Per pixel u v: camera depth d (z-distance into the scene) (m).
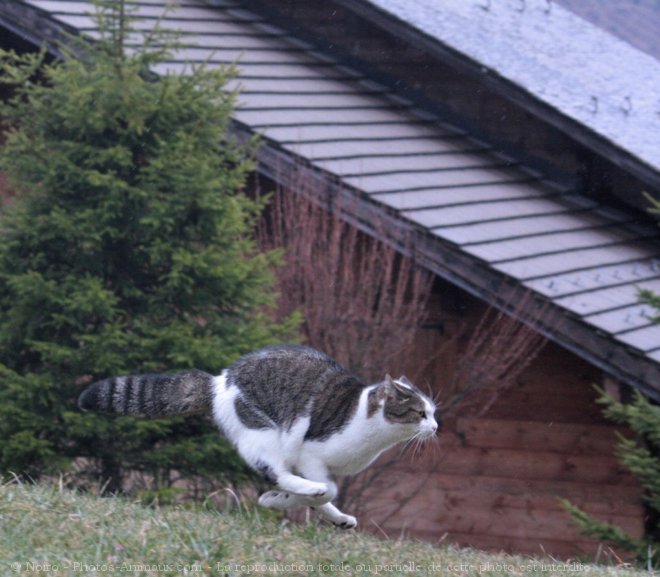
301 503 14.33
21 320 19.56
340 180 24.44
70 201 20.08
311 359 14.15
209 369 19.66
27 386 19.02
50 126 20.30
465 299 26.53
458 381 26.31
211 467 19.59
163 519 13.73
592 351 22.95
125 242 20.23
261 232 25.17
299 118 27.14
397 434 13.91
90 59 20.73
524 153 30.55
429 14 32.22
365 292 24.25
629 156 27.03
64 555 11.59
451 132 30.78
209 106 20.53
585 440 25.88
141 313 20.20
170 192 20.03
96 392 14.49
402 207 24.42
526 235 26.00
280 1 33.09
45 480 19.03
